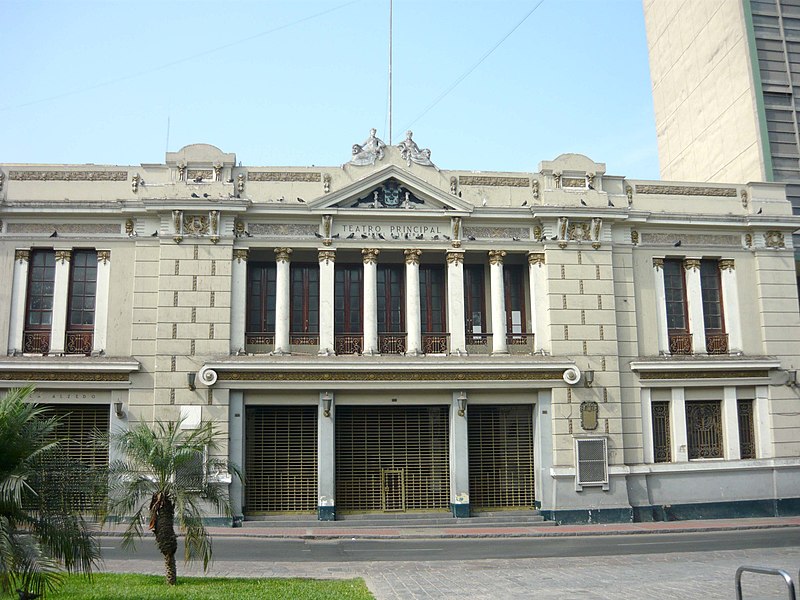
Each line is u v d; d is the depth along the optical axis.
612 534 27.38
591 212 30.97
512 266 32.22
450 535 26.44
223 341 28.83
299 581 16.56
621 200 32.06
